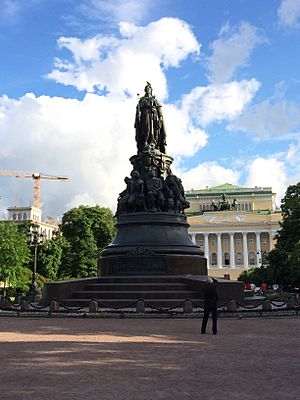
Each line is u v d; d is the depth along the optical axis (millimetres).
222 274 138625
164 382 9227
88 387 8820
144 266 29797
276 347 13508
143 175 34031
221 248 141125
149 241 31047
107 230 80062
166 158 35156
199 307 24500
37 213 175875
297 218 61375
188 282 27016
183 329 17750
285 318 22047
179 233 32219
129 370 10344
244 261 138500
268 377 9680
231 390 8617
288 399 8039
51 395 8258
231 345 13875
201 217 143250
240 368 10562
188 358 11773
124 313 22250
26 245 63500
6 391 8539
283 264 63062
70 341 14672
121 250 31031
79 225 78625
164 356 12047
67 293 27156
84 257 76500
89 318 22094
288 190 65125
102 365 10898
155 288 26750
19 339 15156
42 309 25125
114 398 8062
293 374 9961
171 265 29891
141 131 35438
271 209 154000
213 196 158000
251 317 22328
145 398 8062
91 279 28672
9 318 22578
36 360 11500
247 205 156250
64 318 22219
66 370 10344
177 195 33688
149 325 19109
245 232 138875
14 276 59781
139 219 32062
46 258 73625
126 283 27922
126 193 33812
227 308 23719
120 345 13852
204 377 9664
